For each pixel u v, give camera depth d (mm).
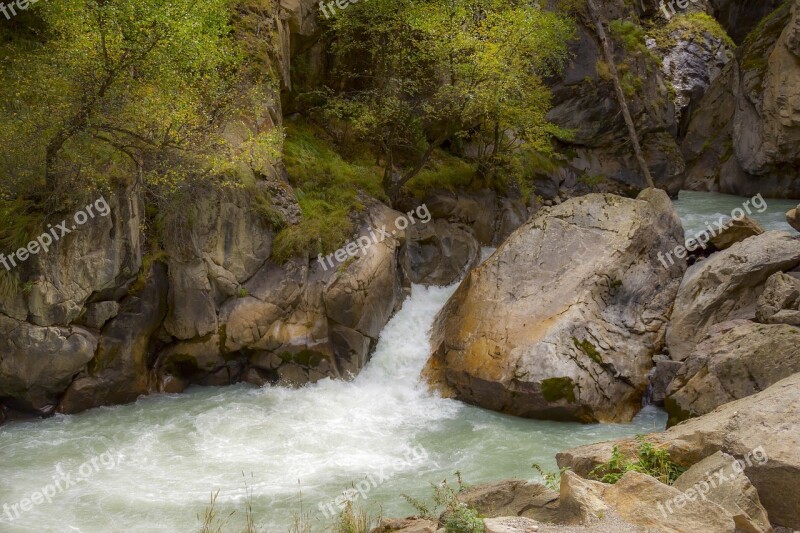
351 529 8469
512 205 20672
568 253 14625
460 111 18031
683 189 29328
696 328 13727
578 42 24625
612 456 8055
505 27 17453
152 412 12641
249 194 14023
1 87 12258
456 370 13766
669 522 6371
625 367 13273
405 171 19047
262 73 15180
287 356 13906
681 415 11828
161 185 12891
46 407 12320
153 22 11711
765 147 25109
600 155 25891
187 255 13477
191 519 9234
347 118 18953
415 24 16953
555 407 12648
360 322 14375
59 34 12852
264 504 9664
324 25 18516
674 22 31797
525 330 13500
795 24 23531
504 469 10828
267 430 12094
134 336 12969
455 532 6559
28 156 11688
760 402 8008
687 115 30531
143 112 11812
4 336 11641
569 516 6809
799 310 12320
